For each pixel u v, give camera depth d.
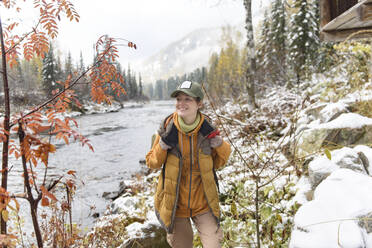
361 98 3.82
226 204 3.02
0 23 1.54
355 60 4.62
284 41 22.27
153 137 6.03
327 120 3.80
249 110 9.04
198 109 1.93
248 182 2.99
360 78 4.41
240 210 2.70
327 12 3.35
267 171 3.08
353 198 1.56
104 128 19.08
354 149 2.58
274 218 2.31
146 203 3.96
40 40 1.71
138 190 4.95
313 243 1.34
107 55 1.74
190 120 1.88
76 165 8.45
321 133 3.13
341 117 3.29
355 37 3.23
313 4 17.00
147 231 2.67
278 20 22.66
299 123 4.79
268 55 22.86
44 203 1.44
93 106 35.94
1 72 1.52
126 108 56.06
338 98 4.73
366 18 2.34
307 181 2.63
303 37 16.30
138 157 9.82
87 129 18.52
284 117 6.05
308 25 16.27
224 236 2.36
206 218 2.01
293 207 2.36
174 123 1.87
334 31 3.30
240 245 2.28
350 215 1.44
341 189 1.67
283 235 2.10
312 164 2.49
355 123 3.05
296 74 12.49
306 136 3.32
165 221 1.94
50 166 8.27
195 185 1.96
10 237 1.40
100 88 1.78
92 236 2.87
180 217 2.02
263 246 2.22
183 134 1.87
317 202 1.63
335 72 5.62
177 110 1.85
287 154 3.58
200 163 1.90
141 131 17.38
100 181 6.73
